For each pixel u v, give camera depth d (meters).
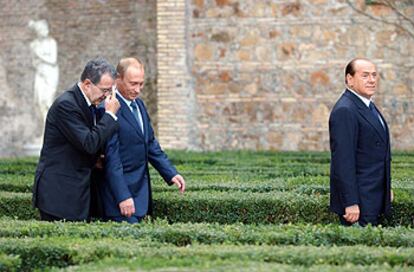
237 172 20.06
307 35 28.22
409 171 18.92
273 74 28.53
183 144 29.34
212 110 29.11
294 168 21.06
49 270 9.38
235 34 28.83
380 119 13.47
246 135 28.88
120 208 13.42
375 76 13.28
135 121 13.77
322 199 14.48
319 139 28.22
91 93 13.19
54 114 13.20
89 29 34.38
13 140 36.75
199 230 11.11
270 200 14.55
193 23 29.20
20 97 36.56
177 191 16.00
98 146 13.05
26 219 15.30
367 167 13.23
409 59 27.42
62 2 35.06
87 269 8.62
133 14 33.12
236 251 9.46
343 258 9.25
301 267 8.61
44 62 35.72
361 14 27.70
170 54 29.38
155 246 10.12
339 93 28.03
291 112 28.44
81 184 13.24
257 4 28.62
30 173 20.86
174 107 29.42
